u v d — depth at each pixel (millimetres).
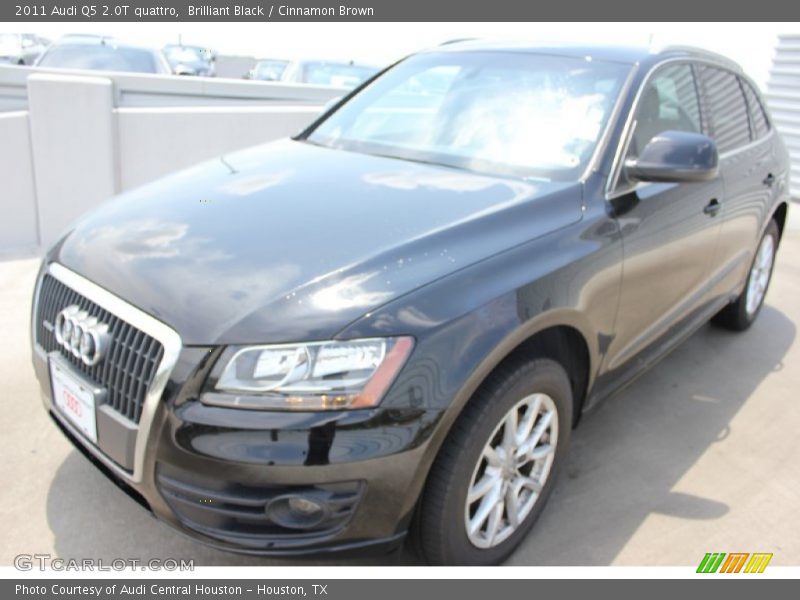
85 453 2363
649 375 4066
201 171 3074
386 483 1990
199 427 1932
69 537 2531
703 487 3045
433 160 3018
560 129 2949
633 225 2770
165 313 2039
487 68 3387
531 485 2541
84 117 5395
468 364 2043
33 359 2543
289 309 1986
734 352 4457
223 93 6918
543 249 2395
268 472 1914
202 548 2529
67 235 2637
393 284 2070
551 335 2475
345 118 3568
